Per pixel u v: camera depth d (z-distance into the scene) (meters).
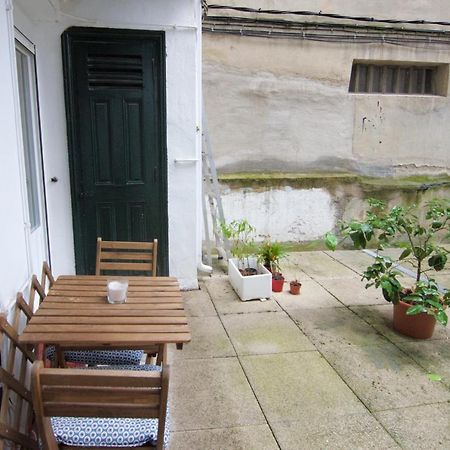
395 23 5.13
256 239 5.18
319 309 3.65
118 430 1.59
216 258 4.82
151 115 3.59
